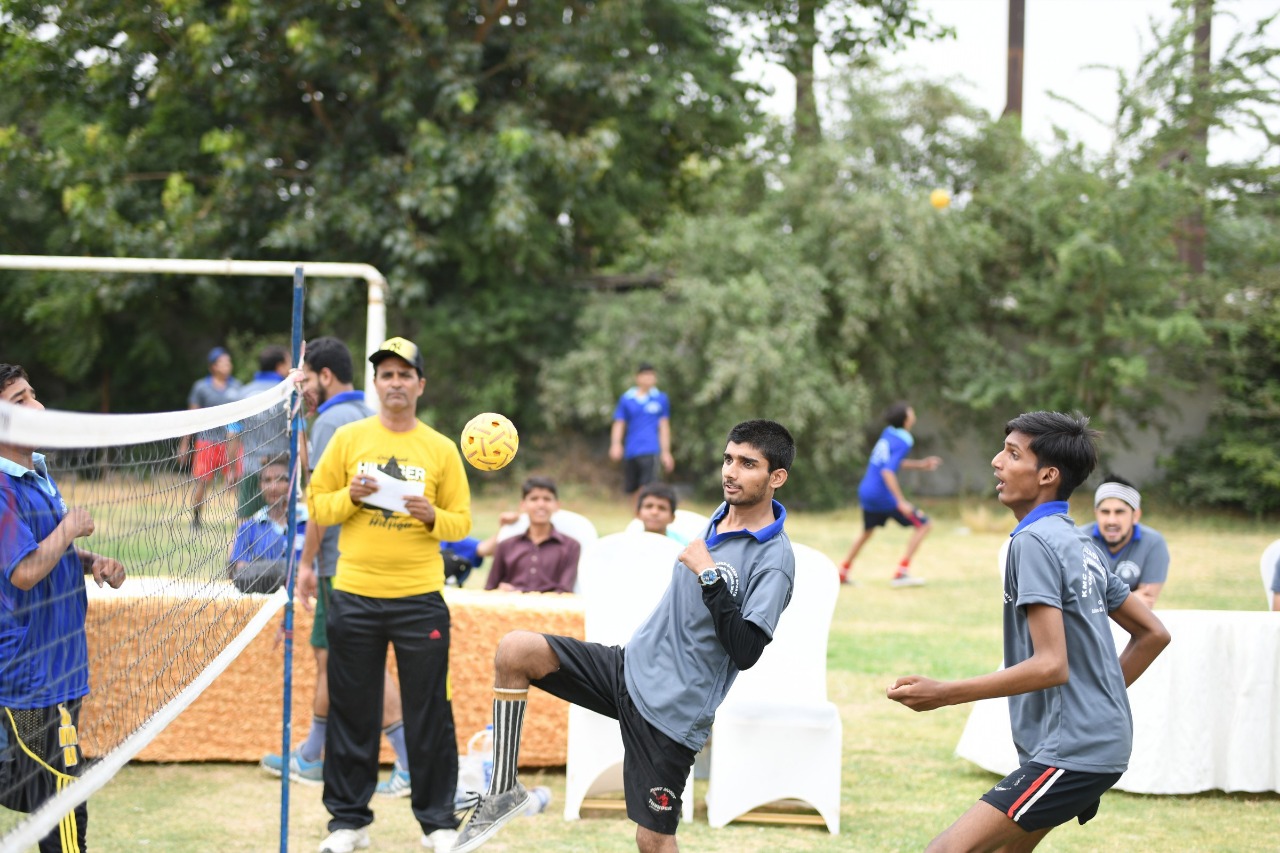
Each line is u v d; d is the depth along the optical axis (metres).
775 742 6.01
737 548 4.15
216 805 6.22
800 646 6.31
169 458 4.37
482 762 6.40
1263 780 6.58
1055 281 21.30
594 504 20.41
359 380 21.25
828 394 20.50
